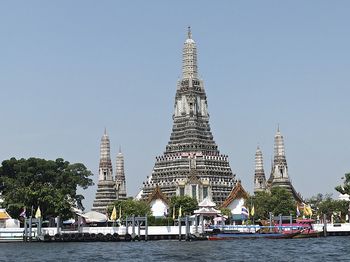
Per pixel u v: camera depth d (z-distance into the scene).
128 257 135.88
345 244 176.25
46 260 131.12
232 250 153.75
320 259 127.81
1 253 149.75
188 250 154.62
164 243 187.88
